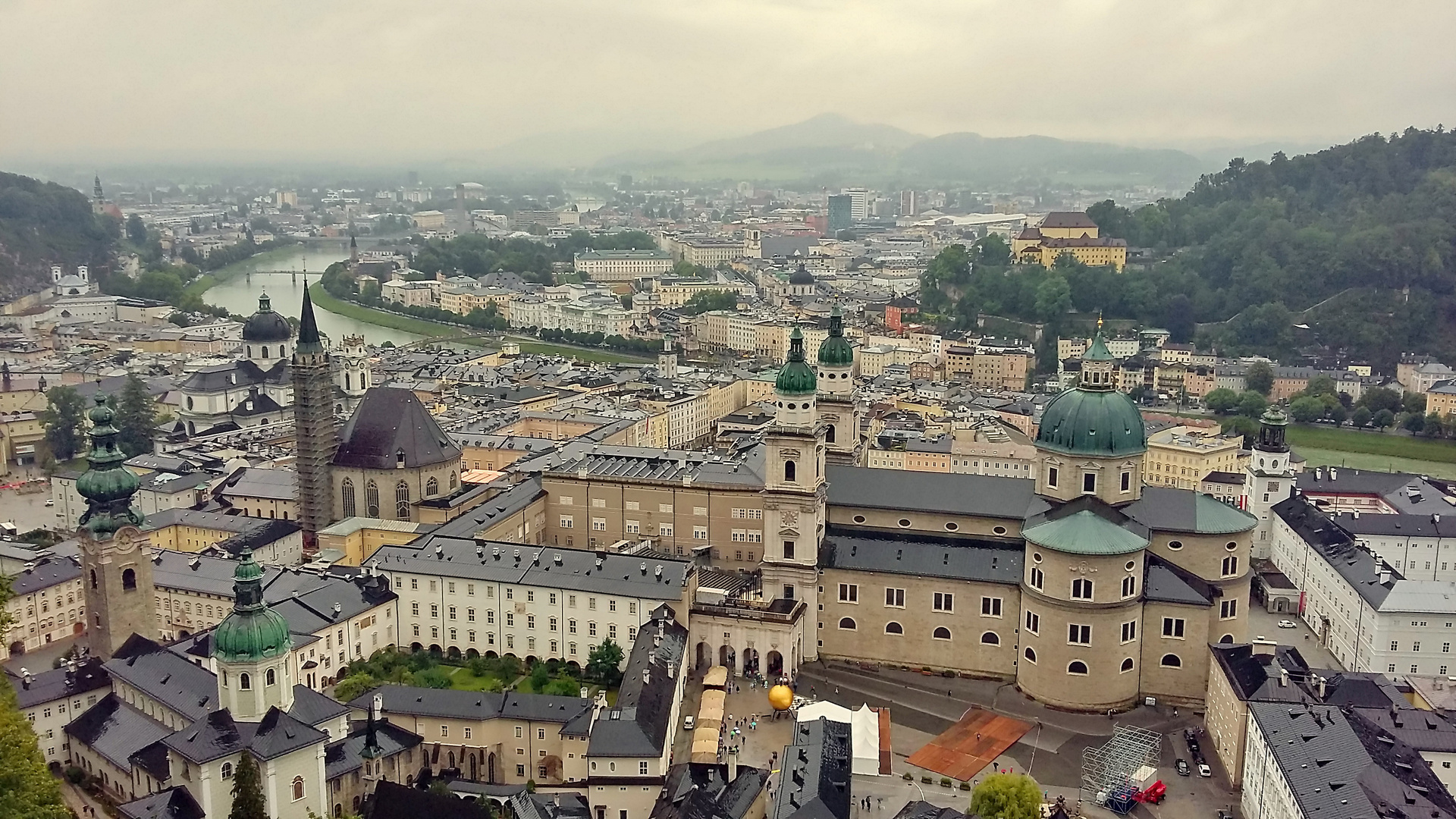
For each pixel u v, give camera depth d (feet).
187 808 568.82
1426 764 602.85
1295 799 565.53
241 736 582.76
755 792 631.15
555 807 617.21
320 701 636.07
